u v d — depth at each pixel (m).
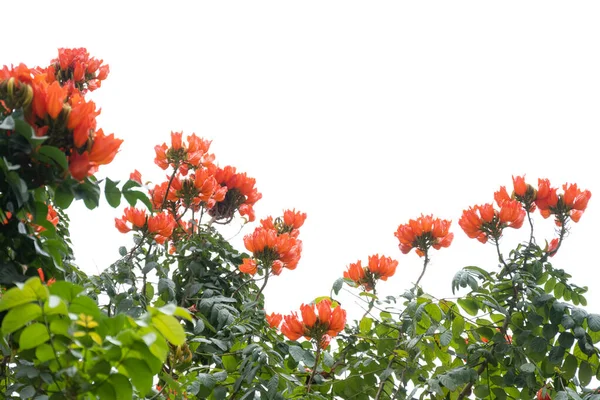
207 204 3.48
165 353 1.29
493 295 3.40
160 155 3.27
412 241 3.46
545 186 3.36
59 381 1.43
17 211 1.52
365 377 3.21
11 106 1.46
